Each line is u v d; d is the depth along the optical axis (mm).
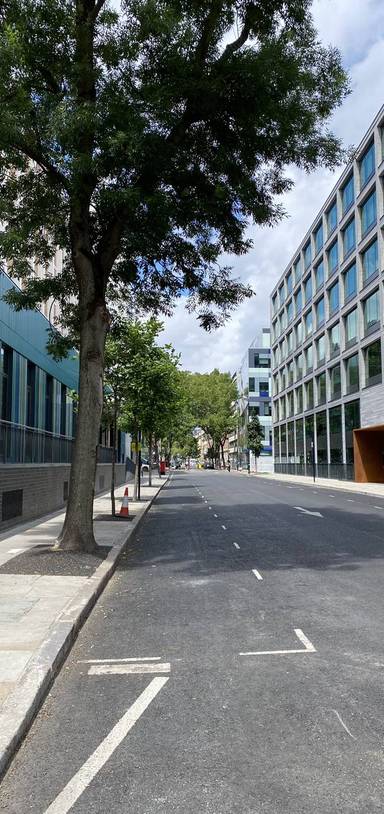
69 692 4855
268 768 3578
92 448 10844
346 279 44906
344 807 3170
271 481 48688
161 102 10000
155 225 10875
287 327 68000
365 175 39375
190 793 3322
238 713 4371
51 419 24891
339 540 13195
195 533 14836
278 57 9953
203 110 10461
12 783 3465
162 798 3277
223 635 6309
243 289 13680
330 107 11133
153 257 12844
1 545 11836
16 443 16844
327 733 4023
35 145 10195
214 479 54000
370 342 38969
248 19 10469
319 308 53281
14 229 12102
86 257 10906
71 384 28781
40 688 4594
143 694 4773
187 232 12734
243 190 11281
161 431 38562
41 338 22688
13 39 9195
